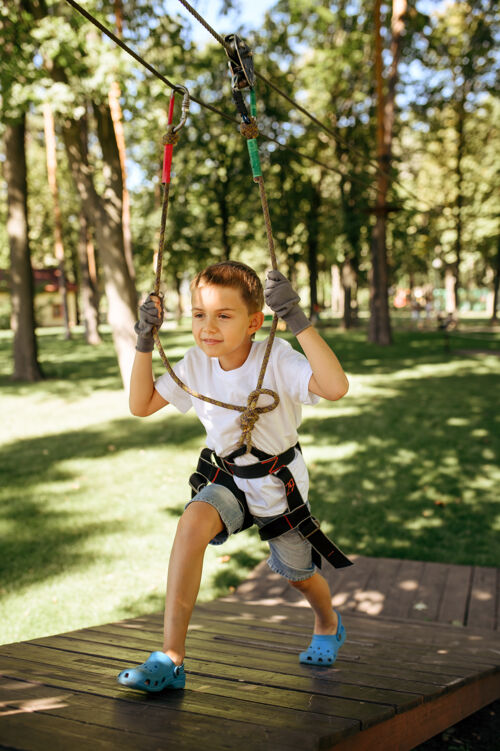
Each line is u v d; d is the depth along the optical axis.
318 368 1.88
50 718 1.55
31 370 15.79
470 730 3.00
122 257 12.96
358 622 3.83
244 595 4.52
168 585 1.85
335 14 23.11
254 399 1.99
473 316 49.69
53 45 10.35
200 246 28.42
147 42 13.30
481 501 6.30
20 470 7.69
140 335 2.07
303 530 2.09
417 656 2.83
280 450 2.08
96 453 8.48
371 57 23.73
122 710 1.63
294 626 3.29
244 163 26.28
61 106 10.83
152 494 6.67
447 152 31.45
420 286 63.31
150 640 2.55
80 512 6.12
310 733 1.56
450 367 16.30
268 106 24.56
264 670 2.24
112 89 10.78
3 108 10.90
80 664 2.12
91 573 4.76
